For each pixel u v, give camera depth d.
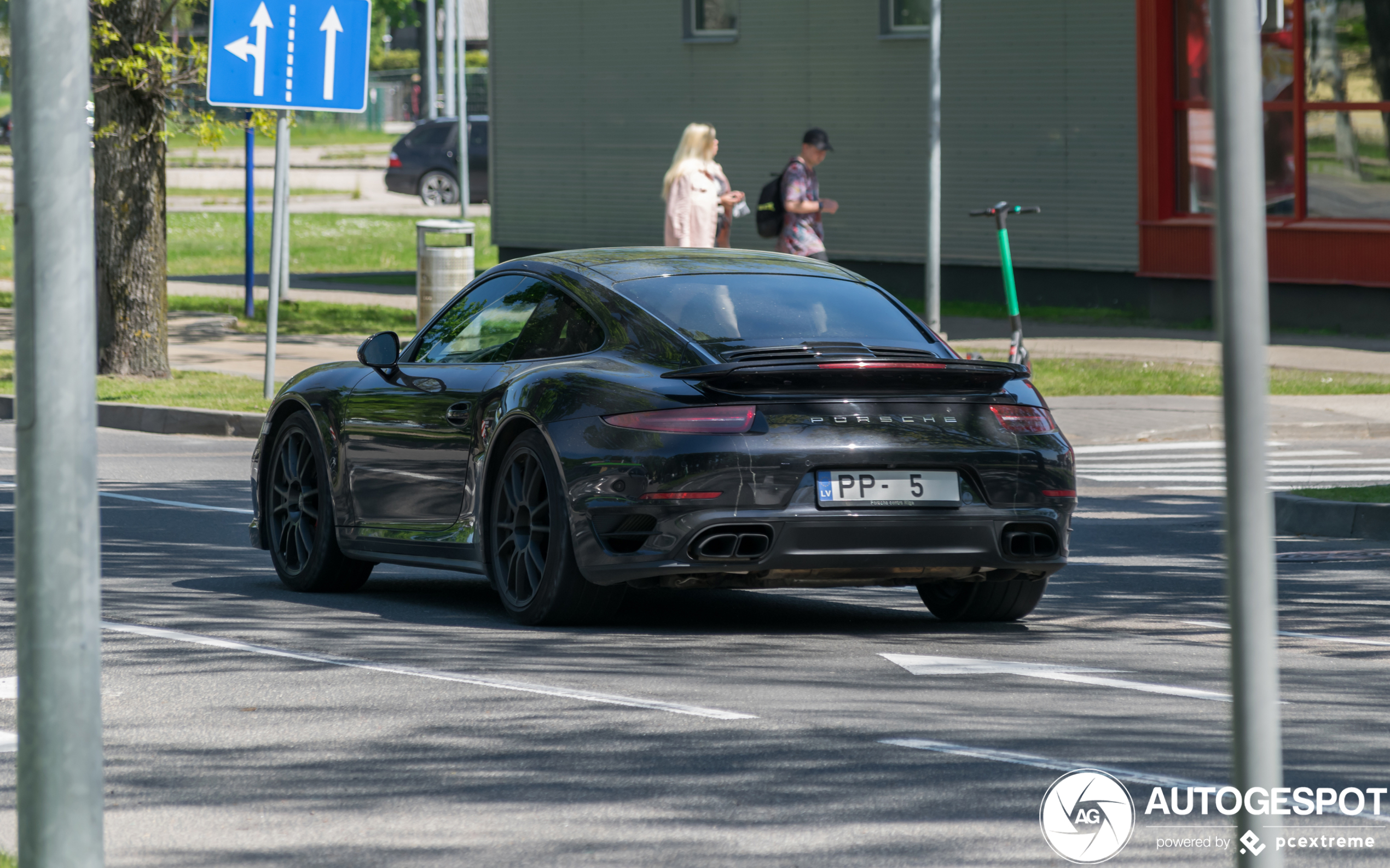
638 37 53.25
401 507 14.67
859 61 48.59
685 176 31.88
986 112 46.28
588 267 14.22
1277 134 40.91
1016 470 13.02
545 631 13.36
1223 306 4.45
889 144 48.28
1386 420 28.89
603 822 8.34
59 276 5.73
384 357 14.98
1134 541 19.20
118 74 32.12
